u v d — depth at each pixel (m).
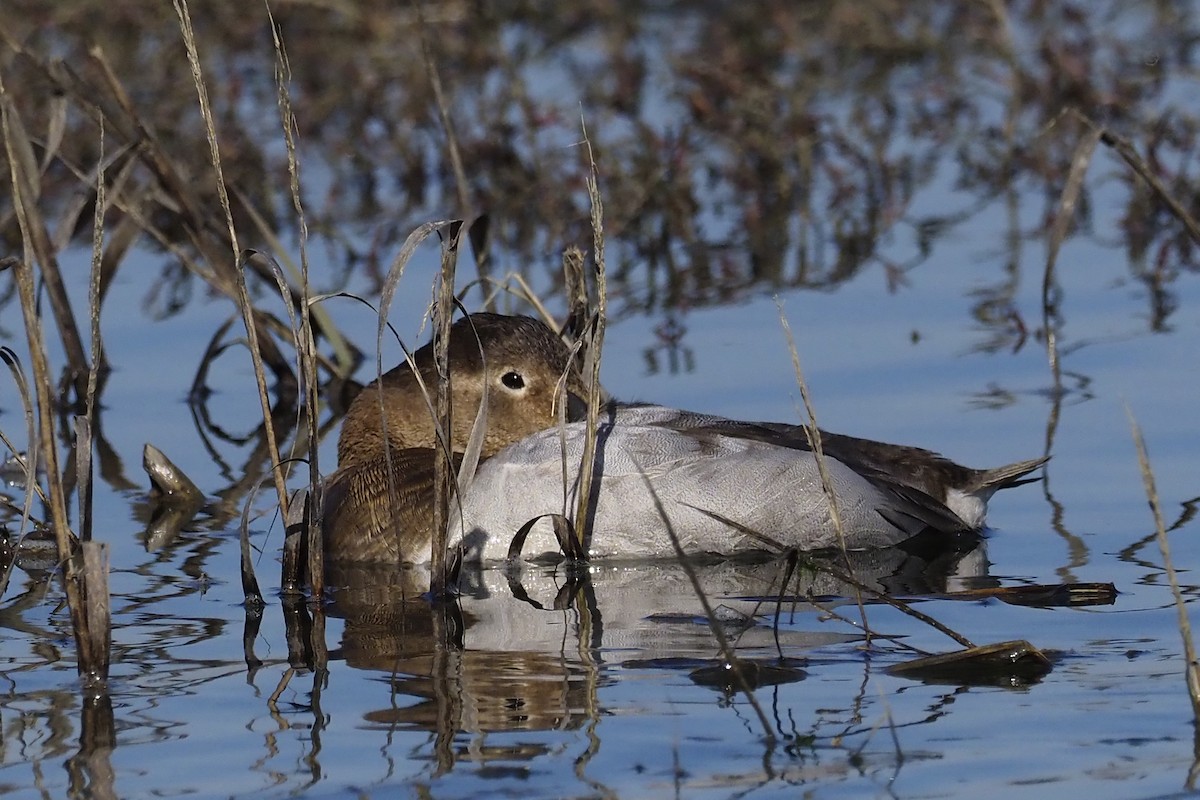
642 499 9.78
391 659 7.71
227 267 13.99
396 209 17.98
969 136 19.34
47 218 16.64
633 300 15.16
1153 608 8.06
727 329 14.07
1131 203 16.27
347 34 19.94
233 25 19.70
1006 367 12.75
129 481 11.47
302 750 6.54
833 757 6.34
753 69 19.25
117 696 7.22
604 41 20.97
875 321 14.05
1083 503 10.10
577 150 17.95
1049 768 6.20
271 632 8.24
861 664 7.39
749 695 6.58
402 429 11.21
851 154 18.39
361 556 10.09
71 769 6.41
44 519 10.52
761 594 8.84
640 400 12.27
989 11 20.78
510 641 7.98
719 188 18.97
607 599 8.83
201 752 6.55
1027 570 8.95
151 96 18.36
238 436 12.61
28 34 17.78
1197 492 10.11
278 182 18.47
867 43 20.83
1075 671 7.19
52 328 14.71
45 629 8.33
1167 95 19.78
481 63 19.41
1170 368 12.42
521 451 10.13
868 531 9.85
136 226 14.51
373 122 19.59
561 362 11.22
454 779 6.22
